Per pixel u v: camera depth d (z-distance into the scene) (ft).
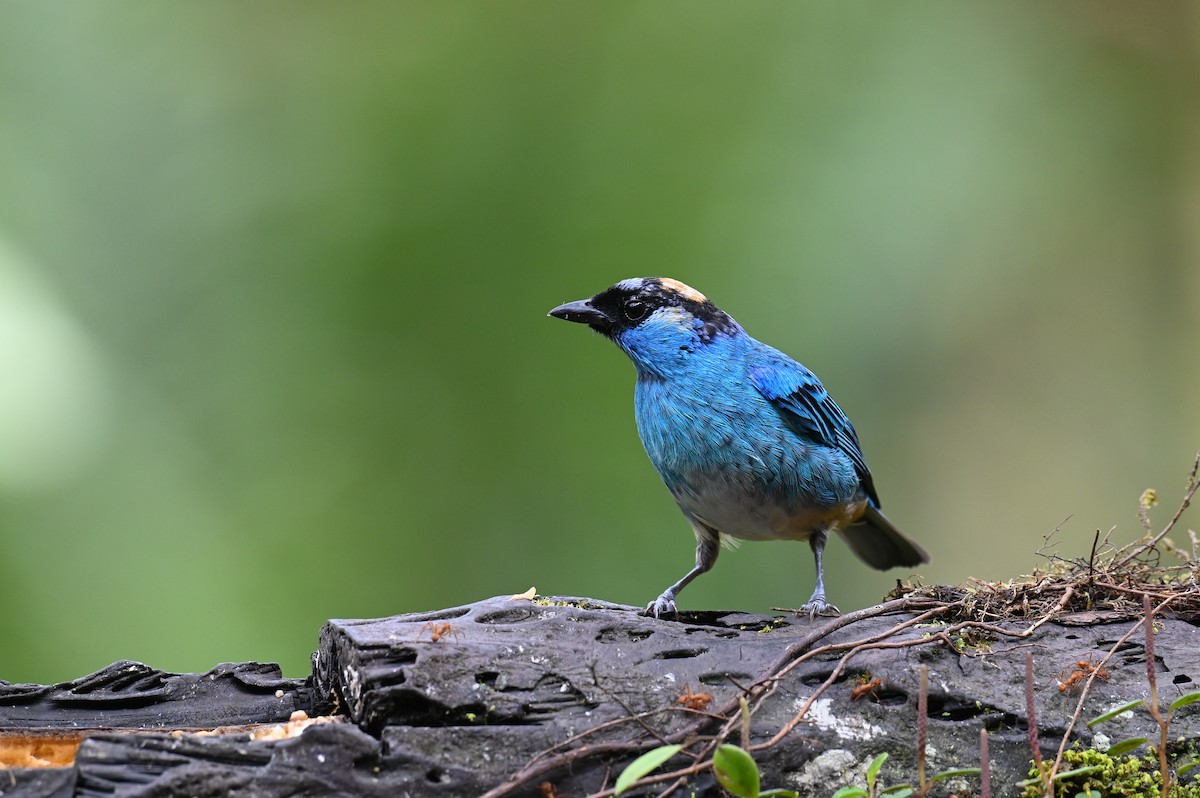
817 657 20.39
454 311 44.60
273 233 44.34
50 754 19.94
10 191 40.55
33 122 42.09
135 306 42.16
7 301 31.14
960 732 19.83
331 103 46.24
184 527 39.29
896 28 50.29
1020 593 22.53
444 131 46.03
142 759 17.65
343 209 44.91
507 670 19.51
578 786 18.47
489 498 43.37
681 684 19.80
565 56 47.52
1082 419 53.42
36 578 33.73
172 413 41.63
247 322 43.37
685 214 45.73
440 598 42.24
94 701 21.47
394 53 47.19
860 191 47.39
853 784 19.48
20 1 42.78
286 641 39.37
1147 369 54.34
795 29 48.60
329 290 44.21
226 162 44.57
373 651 19.36
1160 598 22.40
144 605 36.32
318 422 43.06
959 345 51.96
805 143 47.37
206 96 45.03
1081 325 53.26
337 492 42.29
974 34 51.62
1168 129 53.31
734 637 20.95
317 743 17.98
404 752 18.22
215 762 17.76
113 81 43.83
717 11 48.55
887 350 49.42
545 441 43.88
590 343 44.52
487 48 47.24
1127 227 53.11
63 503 34.63
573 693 19.48
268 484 41.70
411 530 42.39
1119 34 53.01
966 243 49.75
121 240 42.83
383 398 43.80
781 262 46.01
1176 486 52.95
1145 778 19.40
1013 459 53.11
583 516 43.37
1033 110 52.08
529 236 45.21
